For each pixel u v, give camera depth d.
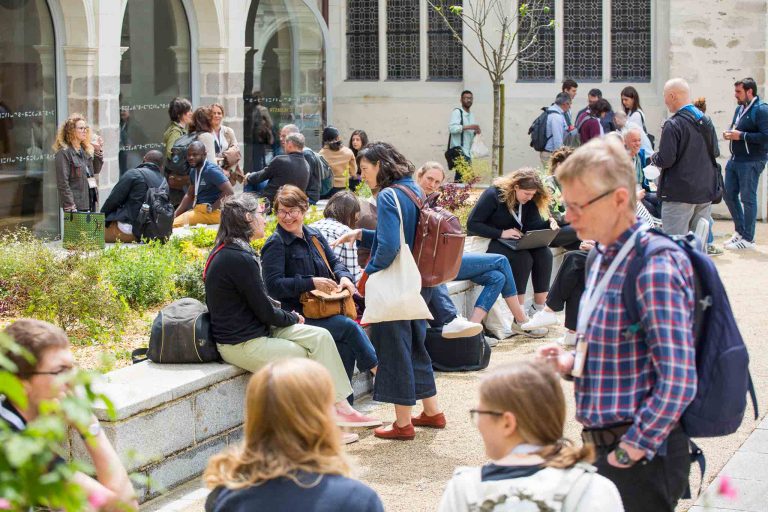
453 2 20.39
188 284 10.20
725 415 3.80
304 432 3.21
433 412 7.76
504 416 3.31
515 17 18.47
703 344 3.82
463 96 19.47
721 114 18.31
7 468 2.29
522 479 3.26
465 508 3.28
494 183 10.41
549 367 3.39
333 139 16.16
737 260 14.12
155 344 7.27
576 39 19.92
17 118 13.20
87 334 8.59
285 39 17.50
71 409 2.54
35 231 13.53
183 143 13.17
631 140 12.58
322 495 3.16
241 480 3.21
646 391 3.81
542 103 19.98
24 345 3.84
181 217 12.65
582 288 9.28
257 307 7.18
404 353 7.39
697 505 6.21
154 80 15.80
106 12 13.70
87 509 2.57
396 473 6.83
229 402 7.25
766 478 6.68
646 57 19.66
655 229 3.86
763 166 14.69
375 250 7.39
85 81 13.57
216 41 16.25
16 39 13.12
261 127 17.20
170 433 6.72
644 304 3.72
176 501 6.54
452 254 7.36
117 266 9.80
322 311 7.78
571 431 7.54
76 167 11.70
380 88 20.75
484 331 10.42
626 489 3.89
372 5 20.70
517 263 10.35
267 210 12.98
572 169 3.82
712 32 18.17
